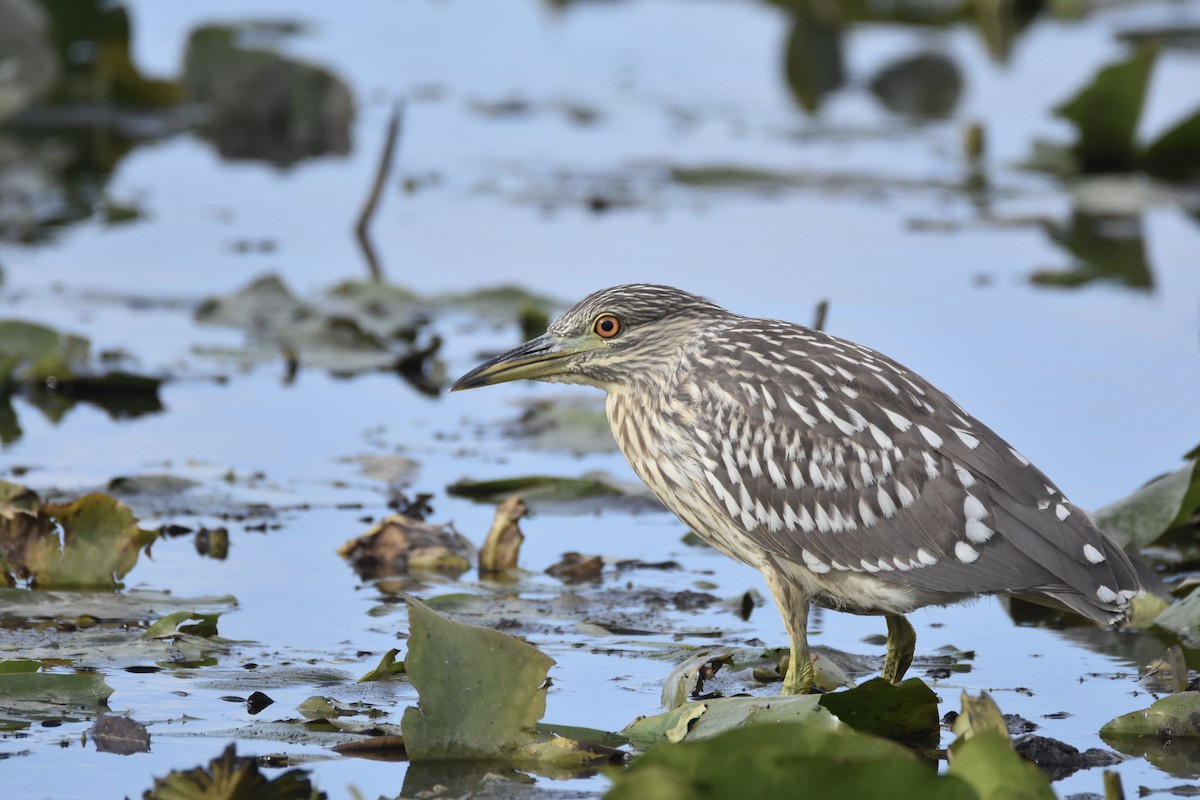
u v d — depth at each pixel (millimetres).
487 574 10828
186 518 11461
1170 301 17234
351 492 12102
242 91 24203
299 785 7516
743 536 9570
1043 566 8766
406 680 8945
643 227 20172
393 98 26391
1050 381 14586
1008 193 21844
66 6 24875
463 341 15961
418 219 20344
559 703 8734
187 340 15664
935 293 17328
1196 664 9547
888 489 9078
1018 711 8859
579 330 10211
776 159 23469
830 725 7961
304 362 15203
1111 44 30062
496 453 13109
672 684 8711
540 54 29828
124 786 7551
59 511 10203
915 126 25234
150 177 22078
